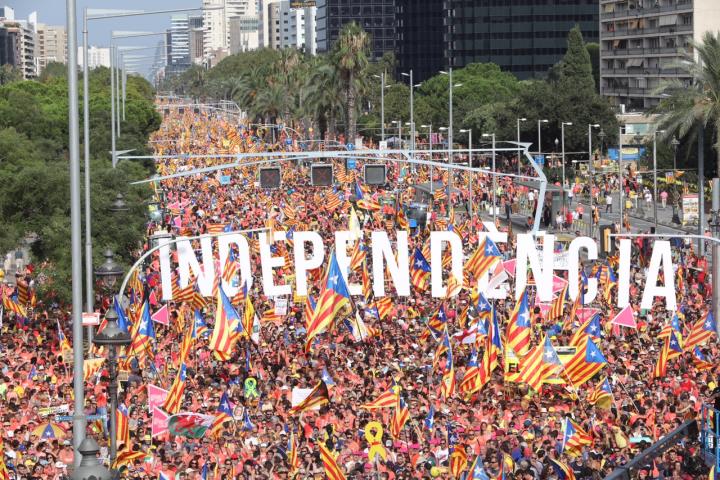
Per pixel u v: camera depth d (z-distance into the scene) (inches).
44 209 6392.7
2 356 4862.2
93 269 5994.1
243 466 3260.3
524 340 4397.1
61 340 4576.8
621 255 5575.8
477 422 3735.2
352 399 4047.7
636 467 3289.9
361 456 3405.5
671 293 5605.3
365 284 5802.2
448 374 4131.4
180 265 5615.2
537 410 3924.7
